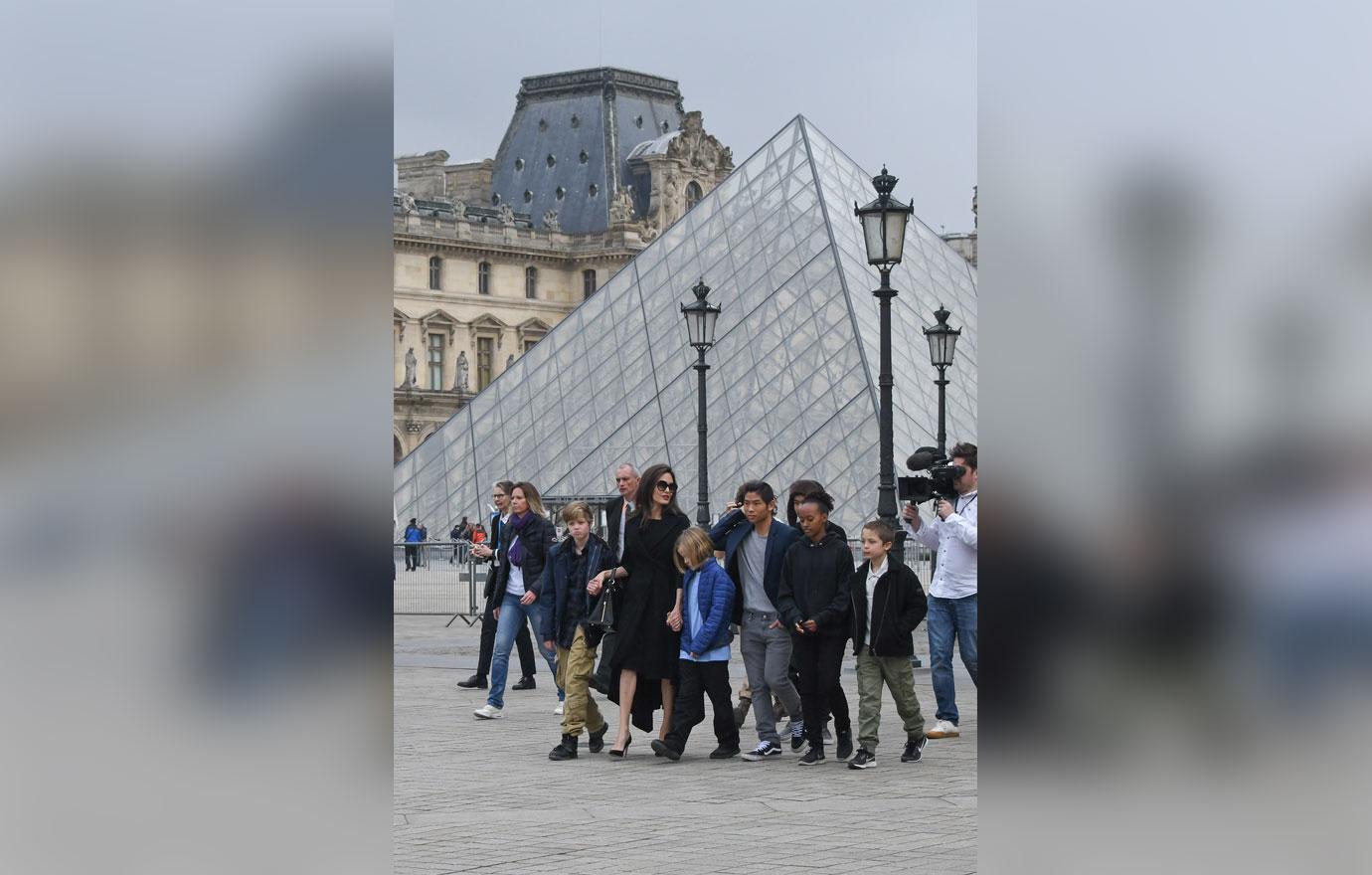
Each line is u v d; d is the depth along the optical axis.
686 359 89.38
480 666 33.06
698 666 22.50
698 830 16.09
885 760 21.95
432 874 13.63
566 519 23.80
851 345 82.00
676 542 22.56
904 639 21.03
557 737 25.19
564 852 14.77
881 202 34.12
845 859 14.17
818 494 21.70
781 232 88.88
